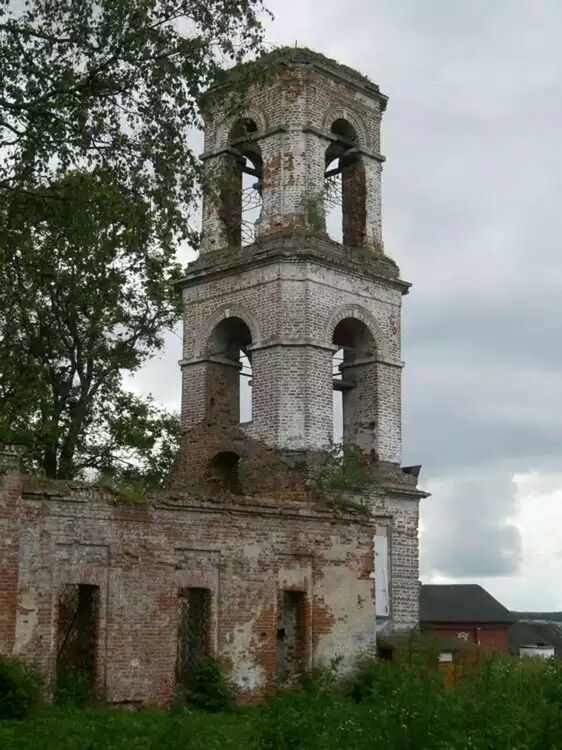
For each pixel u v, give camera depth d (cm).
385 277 3416
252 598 2317
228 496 2308
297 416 3130
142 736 1622
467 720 1467
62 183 1762
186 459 3175
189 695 2150
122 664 2077
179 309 3434
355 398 3394
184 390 3419
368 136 3541
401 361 3431
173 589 2181
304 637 2409
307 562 2442
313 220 3284
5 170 1738
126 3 1698
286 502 2422
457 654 2811
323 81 3419
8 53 1705
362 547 2564
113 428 3316
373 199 3506
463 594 6400
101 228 1914
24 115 1717
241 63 1891
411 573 3269
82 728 1650
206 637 2239
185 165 1822
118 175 1788
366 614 2544
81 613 2117
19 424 3067
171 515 2202
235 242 3488
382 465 3294
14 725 1684
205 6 1758
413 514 3312
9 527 1916
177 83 1767
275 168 3325
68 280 2934
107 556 2091
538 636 6938
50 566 1997
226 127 3462
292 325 3192
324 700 1579
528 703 1698
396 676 1948
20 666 1847
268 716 1502
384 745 1345
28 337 3134
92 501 2077
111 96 1767
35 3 1711
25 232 1841
